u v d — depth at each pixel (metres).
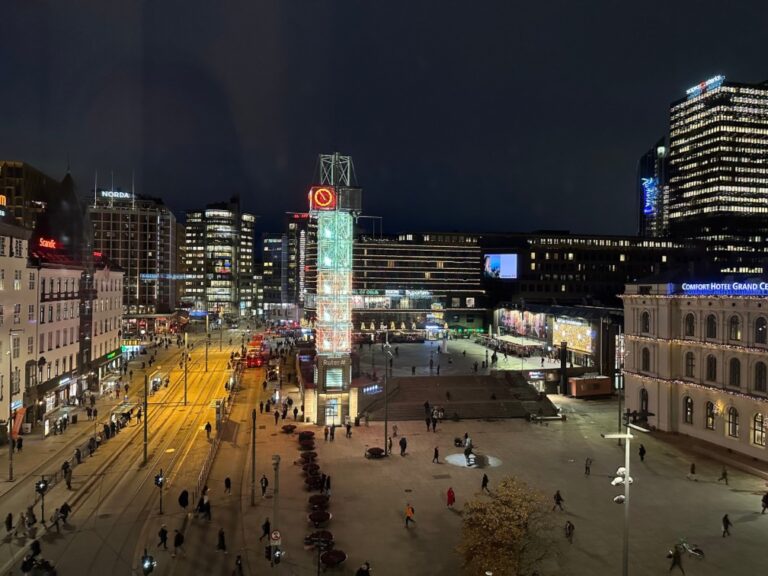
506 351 114.88
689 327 62.69
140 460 52.81
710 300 59.53
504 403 74.12
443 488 46.34
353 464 52.41
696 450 57.38
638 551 35.69
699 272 64.88
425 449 57.53
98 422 67.00
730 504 43.53
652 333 66.88
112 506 42.09
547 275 179.62
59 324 73.75
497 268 176.38
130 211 187.62
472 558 30.16
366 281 169.88
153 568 32.28
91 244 93.12
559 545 36.25
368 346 138.50
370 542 36.62
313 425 67.12
